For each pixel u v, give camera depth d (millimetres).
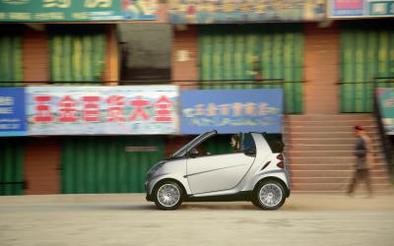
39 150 17688
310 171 14969
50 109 16344
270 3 16406
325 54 17469
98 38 17672
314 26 17453
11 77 17641
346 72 17438
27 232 8812
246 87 17547
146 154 17750
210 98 16359
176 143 17688
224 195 11805
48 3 16359
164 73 19688
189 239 8133
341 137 16062
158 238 8219
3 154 17688
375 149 15562
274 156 11891
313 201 13250
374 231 8766
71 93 16359
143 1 16484
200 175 11836
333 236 8328
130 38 20266
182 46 17609
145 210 12047
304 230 8883
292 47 17516
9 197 15602
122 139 17703
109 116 16391
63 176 17656
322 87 17453
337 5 16156
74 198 15219
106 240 8078
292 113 17500
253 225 9422
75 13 16406
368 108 17391
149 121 16391
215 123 16344
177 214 11070
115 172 17688
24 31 17594
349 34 17406
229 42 17578
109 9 16438
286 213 11172
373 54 17375
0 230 9023
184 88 17594
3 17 16297
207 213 11234
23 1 16312
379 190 14562
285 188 11812
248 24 17516
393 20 17234
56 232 8797
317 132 16188
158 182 11898
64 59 17641
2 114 16297
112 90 16406
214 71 17594
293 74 17516
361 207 12195
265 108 16312
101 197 15445
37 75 17641
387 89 15906
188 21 16500
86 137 17672
